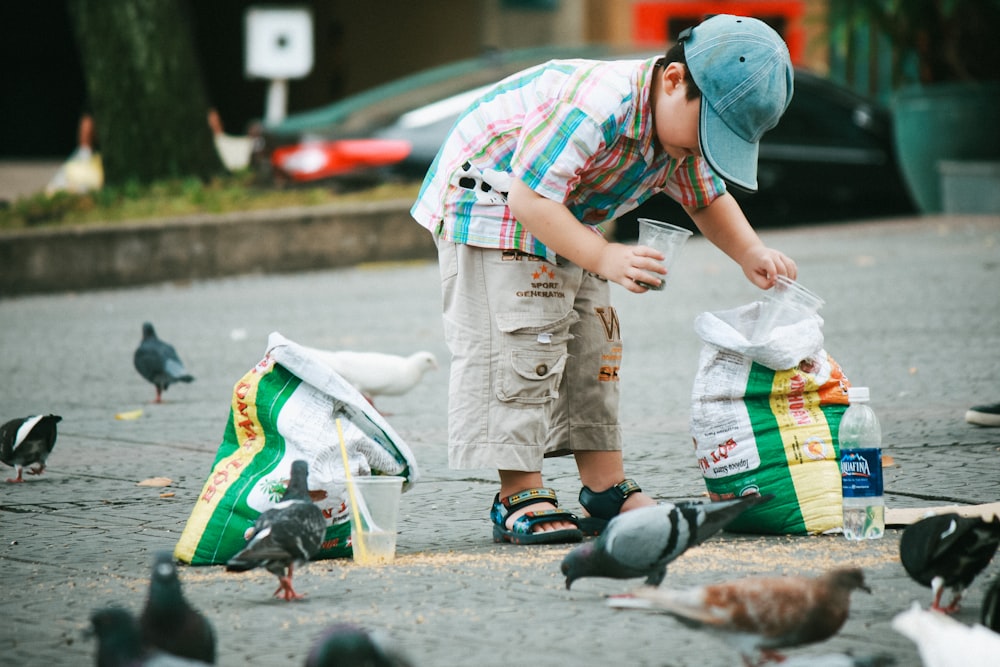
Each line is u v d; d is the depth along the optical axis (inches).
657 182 360.2
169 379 609.6
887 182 1295.5
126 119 1258.6
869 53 1620.3
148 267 1100.5
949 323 718.5
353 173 1171.9
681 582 304.8
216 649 254.4
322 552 343.3
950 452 443.8
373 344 738.8
